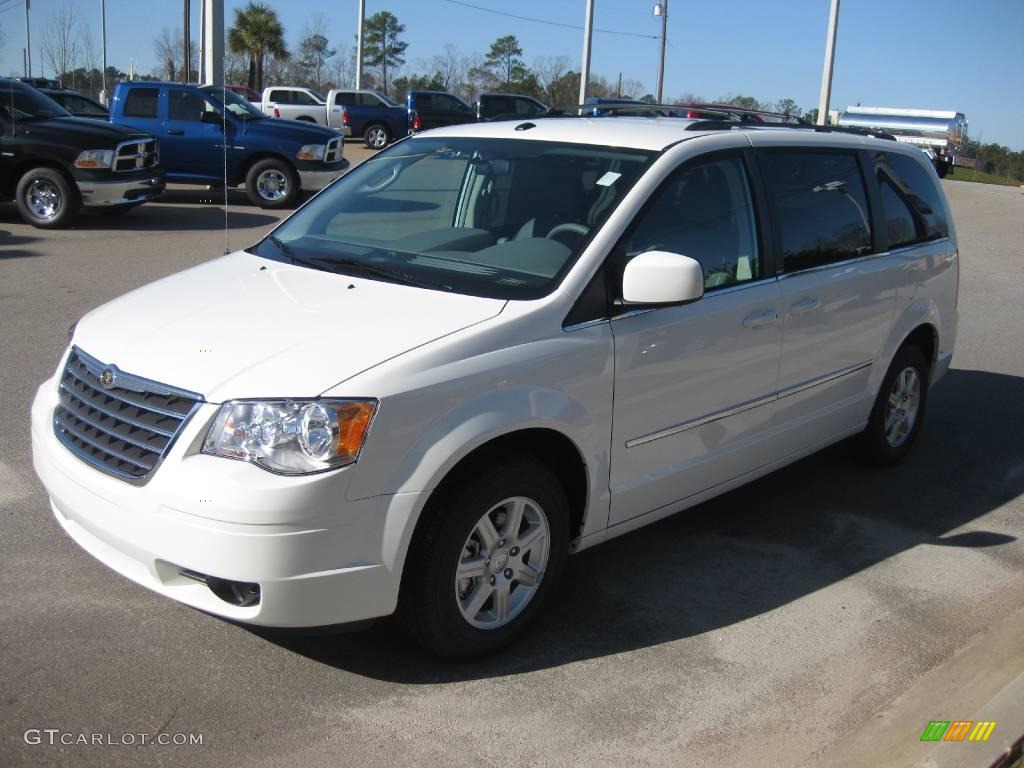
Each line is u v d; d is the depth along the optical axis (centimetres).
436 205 460
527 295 376
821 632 411
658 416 411
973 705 356
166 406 327
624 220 401
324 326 352
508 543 368
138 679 349
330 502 312
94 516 337
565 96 5262
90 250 1186
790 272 478
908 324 572
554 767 317
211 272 430
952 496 576
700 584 448
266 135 1622
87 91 4566
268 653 370
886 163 570
